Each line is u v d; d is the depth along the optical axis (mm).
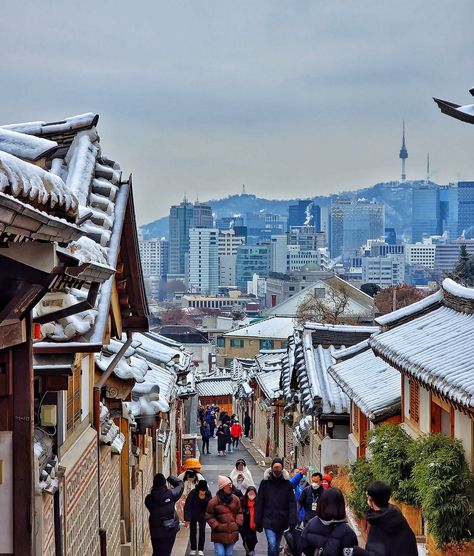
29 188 7574
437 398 20984
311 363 39094
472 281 84688
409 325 26828
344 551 13398
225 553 21469
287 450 51219
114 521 18984
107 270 11086
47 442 12195
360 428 31000
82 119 16047
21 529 9453
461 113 18406
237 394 93375
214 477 47844
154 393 23391
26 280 8500
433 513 17203
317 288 139875
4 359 9414
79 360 15188
